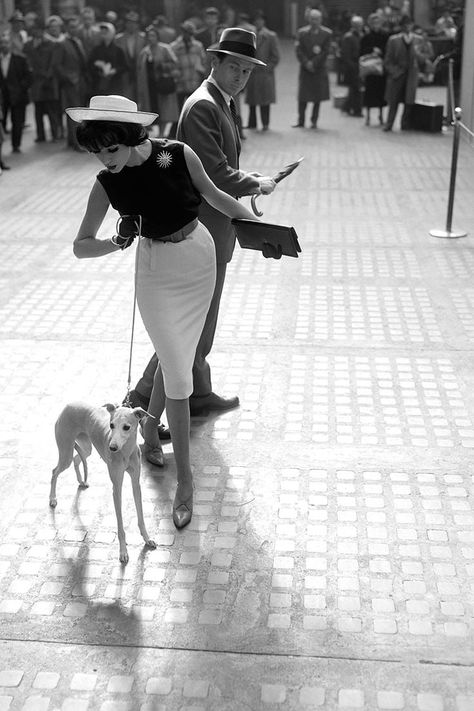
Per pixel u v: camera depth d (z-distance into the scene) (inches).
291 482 176.2
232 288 297.9
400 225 380.5
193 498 170.2
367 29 741.9
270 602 140.0
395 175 486.9
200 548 154.6
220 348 244.2
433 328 260.2
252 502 169.2
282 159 540.1
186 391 160.6
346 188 455.2
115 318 267.9
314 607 138.7
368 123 685.9
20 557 152.2
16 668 126.4
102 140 140.9
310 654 128.4
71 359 236.5
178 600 140.8
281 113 780.0
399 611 137.5
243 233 169.0
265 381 223.1
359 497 170.4
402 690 121.4
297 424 200.4
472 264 323.9
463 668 125.3
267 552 153.3
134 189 150.9
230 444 191.8
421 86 925.8
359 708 118.3
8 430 197.9
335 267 321.1
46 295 290.7
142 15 1199.6
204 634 133.0
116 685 123.1
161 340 159.0
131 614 137.5
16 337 252.8
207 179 159.0
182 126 181.6
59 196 445.1
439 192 441.7
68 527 161.2
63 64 605.0
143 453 185.3
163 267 156.6
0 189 465.7
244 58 180.7
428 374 227.1
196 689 122.3
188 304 160.1
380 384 221.1
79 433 157.2
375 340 250.8
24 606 139.6
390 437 194.1
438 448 189.2
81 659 128.0
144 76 595.2
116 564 150.1
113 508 167.6
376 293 292.4
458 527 159.9
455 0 1175.6
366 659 127.3
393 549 153.6
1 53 576.4
